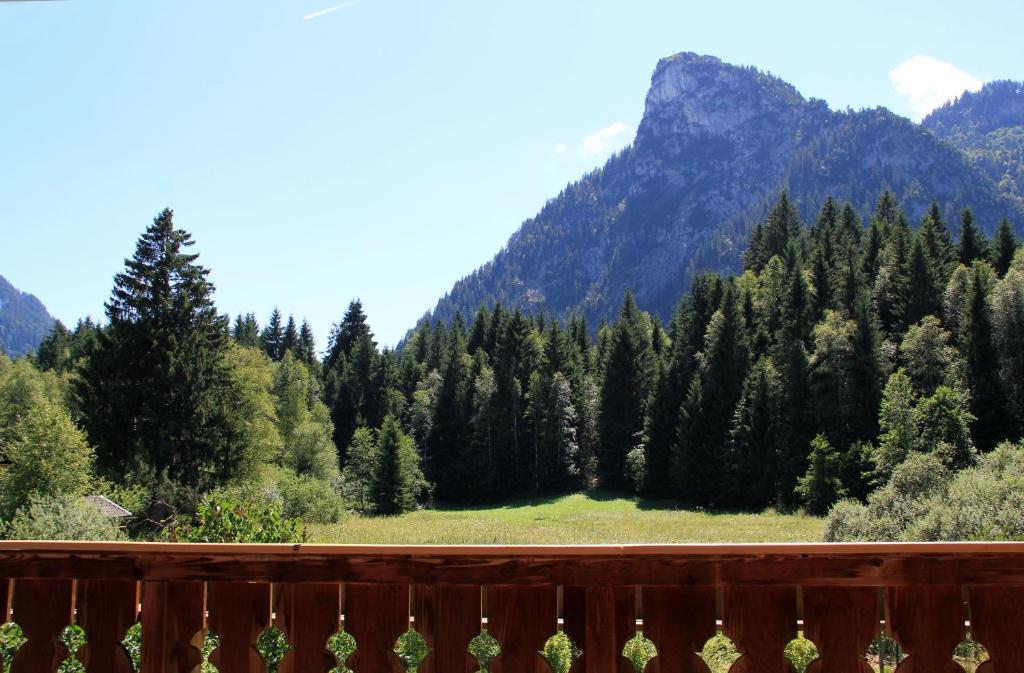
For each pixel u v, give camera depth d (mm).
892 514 20547
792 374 48875
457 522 44219
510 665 2281
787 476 46781
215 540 10867
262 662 2344
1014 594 2230
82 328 72500
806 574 2230
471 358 70875
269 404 36375
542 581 2273
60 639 2389
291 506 36125
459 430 62062
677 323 69438
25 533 14203
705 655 6930
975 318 43688
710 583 2240
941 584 2223
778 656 2240
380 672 2303
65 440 22188
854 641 2232
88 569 2361
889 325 54625
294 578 2318
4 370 51844
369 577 2305
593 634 2273
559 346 67625
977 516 16250
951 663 2229
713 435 51844
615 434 60500
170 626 2365
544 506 54344
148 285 33750
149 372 32688
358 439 53625
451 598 2307
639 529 38750
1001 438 41219
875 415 45781
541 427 61406
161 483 24469
